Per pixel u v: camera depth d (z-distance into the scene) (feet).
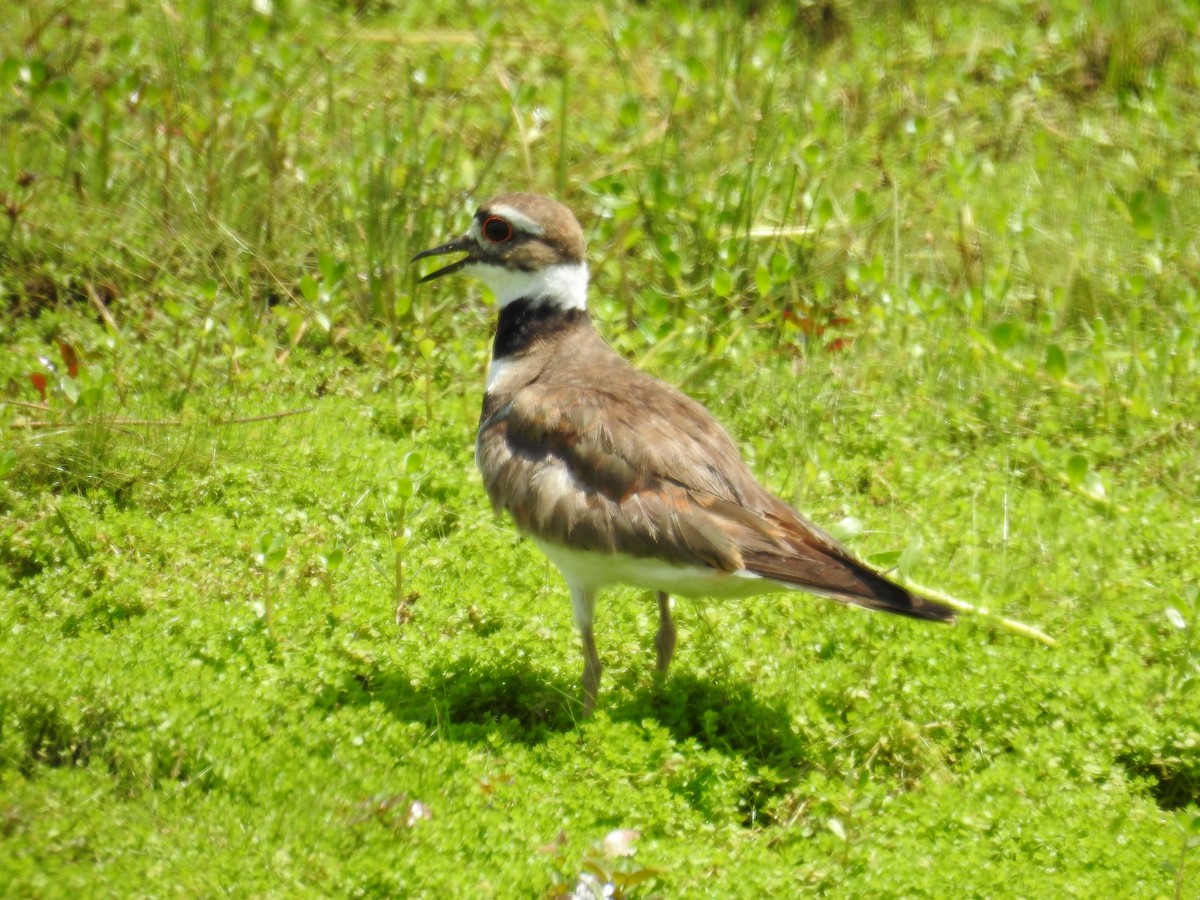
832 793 30.86
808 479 40.63
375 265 48.34
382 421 44.45
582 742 31.81
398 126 52.80
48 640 33.04
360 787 29.14
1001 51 60.70
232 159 50.16
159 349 45.55
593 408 33.37
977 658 35.09
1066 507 41.37
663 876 27.99
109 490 39.45
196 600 35.14
